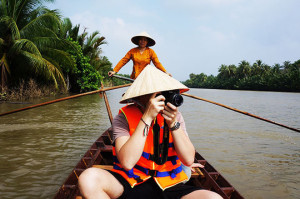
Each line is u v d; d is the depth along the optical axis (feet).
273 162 13.99
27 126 21.86
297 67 221.05
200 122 27.04
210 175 8.41
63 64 51.96
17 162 12.71
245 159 14.43
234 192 7.16
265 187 10.77
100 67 87.92
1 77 42.14
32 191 9.62
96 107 38.55
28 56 39.45
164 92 4.74
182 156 4.74
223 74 316.19
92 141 17.20
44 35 44.50
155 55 14.14
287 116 33.17
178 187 4.93
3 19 37.99
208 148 16.61
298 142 18.53
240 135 20.62
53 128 21.21
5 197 9.11
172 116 4.54
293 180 11.50
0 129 20.45
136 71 14.20
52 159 13.26
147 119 4.41
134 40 14.07
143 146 4.43
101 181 4.46
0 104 36.14
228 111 37.65
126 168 4.45
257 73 269.03
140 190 4.74
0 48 40.96
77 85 72.28
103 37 76.43
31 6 43.21
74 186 7.18
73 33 68.18
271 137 20.08
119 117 5.04
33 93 46.93
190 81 463.42
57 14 44.52
